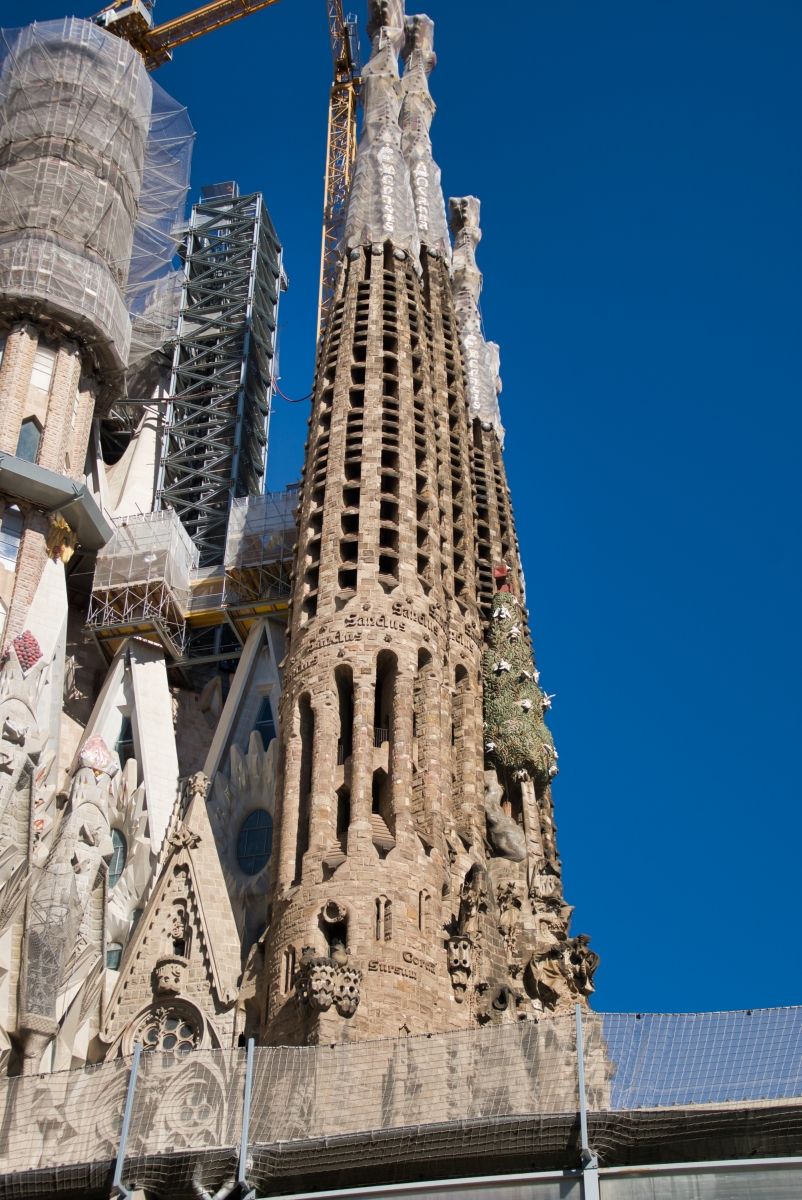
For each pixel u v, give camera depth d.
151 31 130.00
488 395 91.69
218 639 84.56
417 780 60.56
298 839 58.59
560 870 68.19
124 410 100.38
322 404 74.44
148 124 95.69
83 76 92.00
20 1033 57.16
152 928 62.12
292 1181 32.47
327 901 54.75
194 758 81.44
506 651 72.81
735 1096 31.28
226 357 104.06
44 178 87.75
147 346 98.44
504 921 60.78
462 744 67.06
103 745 72.56
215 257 110.88
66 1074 35.31
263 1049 34.50
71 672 82.62
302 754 61.25
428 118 100.06
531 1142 31.56
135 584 81.88
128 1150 33.12
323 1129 32.94
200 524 94.81
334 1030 50.47
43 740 70.56
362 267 81.12
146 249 98.50
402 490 69.25
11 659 70.88
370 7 100.88
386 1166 32.22
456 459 79.38
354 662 62.03
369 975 52.72
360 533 66.69
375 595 64.19
